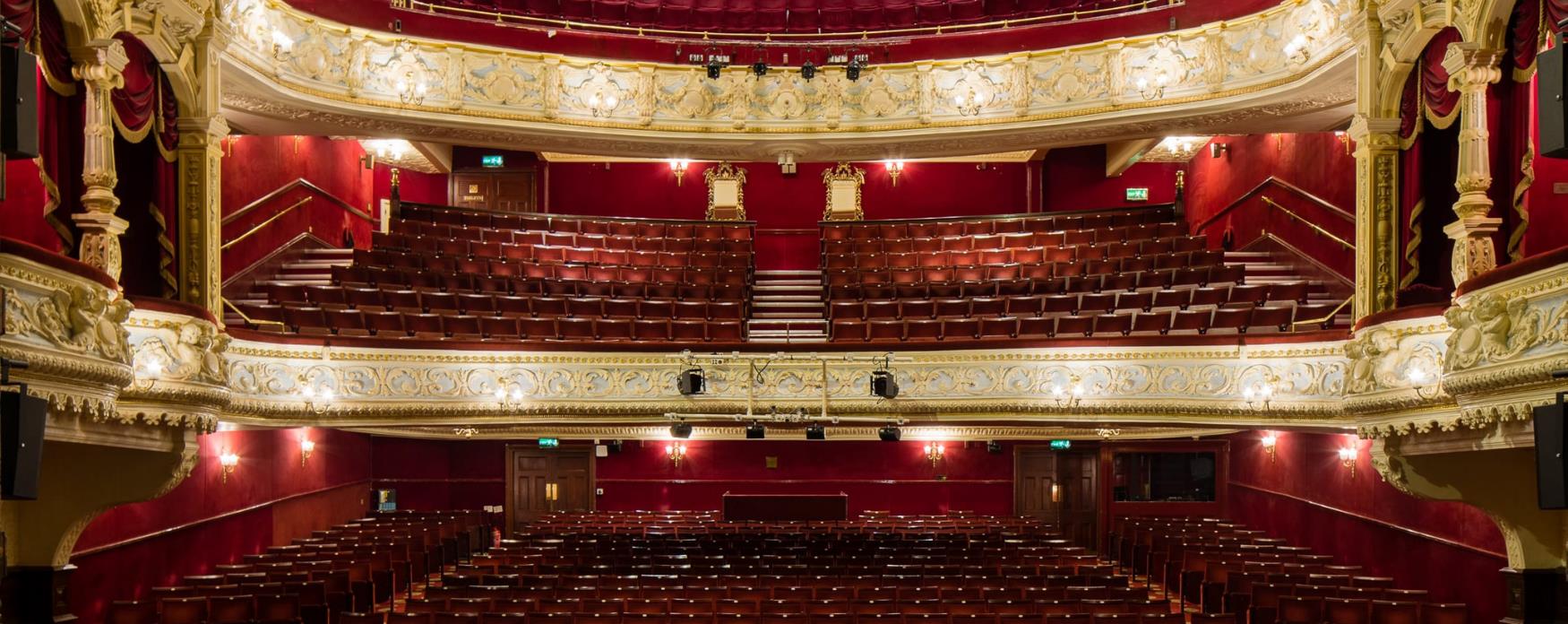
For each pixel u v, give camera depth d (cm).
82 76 803
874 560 1318
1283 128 1408
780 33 1608
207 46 1002
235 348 1088
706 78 1519
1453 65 841
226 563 1402
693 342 1323
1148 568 1470
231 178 1384
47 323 604
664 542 1473
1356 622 966
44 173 795
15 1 712
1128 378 1219
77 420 721
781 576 1202
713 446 2006
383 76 1372
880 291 1560
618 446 2008
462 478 2019
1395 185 1003
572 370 1301
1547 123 504
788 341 1355
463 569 1284
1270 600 1084
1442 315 800
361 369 1205
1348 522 1384
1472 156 822
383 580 1273
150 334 819
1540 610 881
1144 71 1384
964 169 1981
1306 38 1211
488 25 1466
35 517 878
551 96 1467
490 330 1341
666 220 1875
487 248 1670
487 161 1962
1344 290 1344
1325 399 1052
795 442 2005
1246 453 1838
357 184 1806
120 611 971
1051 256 1675
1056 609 989
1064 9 1689
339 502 1841
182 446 866
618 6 1742
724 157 1614
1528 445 700
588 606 1009
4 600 868
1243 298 1372
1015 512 1989
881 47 1524
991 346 1277
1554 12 750
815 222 1991
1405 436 857
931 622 951
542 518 1844
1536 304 610
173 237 984
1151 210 1819
